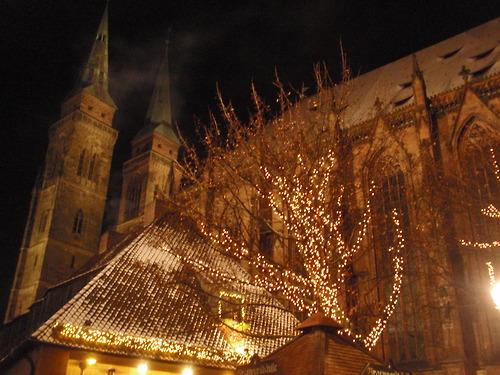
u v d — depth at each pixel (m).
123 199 105.75
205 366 26.12
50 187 95.62
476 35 53.28
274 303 33.41
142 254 30.62
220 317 27.28
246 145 28.78
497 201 38.25
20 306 86.94
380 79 57.34
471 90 42.44
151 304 27.61
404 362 37.03
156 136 107.50
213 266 33.06
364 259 39.56
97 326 24.52
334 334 9.21
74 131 99.56
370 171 43.31
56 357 22.39
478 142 41.19
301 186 24.58
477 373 34.31
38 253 89.62
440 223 37.75
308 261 23.06
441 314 35.91
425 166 40.12
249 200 32.91
